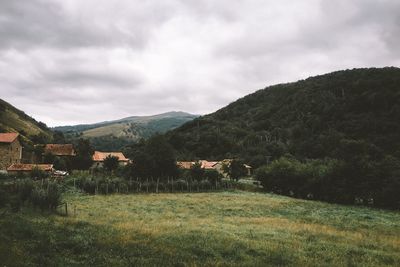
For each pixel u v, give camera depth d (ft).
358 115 459.73
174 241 70.95
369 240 88.33
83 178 215.31
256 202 188.14
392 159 236.22
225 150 518.78
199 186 252.01
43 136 538.47
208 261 56.49
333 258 65.10
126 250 60.34
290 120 583.99
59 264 48.44
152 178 259.19
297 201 216.13
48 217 95.30
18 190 130.62
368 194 221.46
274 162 292.61
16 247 53.16
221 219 116.37
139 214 121.80
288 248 70.74
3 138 277.64
